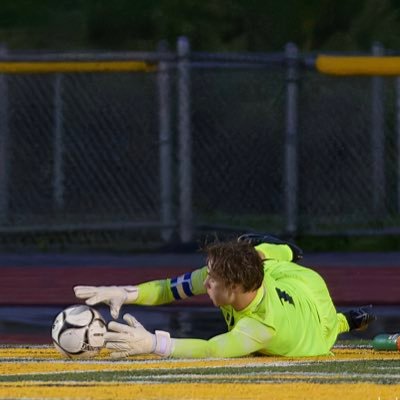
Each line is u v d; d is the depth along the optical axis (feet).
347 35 185.78
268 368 54.85
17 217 125.49
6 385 49.88
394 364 56.95
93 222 126.21
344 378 52.01
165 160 122.11
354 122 129.49
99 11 188.96
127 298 60.59
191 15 188.14
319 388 48.88
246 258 56.70
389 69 118.32
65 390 48.32
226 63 122.83
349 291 96.84
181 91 120.78
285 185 123.34
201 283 61.82
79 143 127.13
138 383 50.29
